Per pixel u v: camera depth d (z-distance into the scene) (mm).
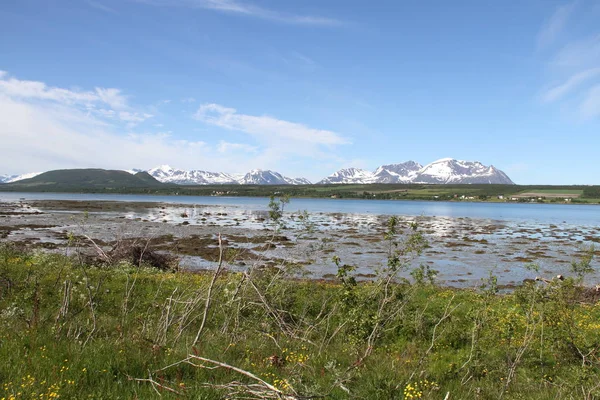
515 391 7090
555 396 6742
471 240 47281
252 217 74875
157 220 63750
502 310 11781
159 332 8039
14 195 192875
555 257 35844
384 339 9953
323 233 50375
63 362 6039
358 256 33625
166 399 5137
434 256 35812
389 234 10164
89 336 7160
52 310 9648
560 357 8531
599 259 35375
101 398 5109
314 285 14492
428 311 12297
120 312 10406
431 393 6387
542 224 74750
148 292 12984
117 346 6895
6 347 6441
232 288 10375
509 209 144125
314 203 175250
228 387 5414
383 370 7141
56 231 43156
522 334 9945
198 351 7008
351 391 6098
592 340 9336
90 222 54656
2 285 11727
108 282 13438
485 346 9398
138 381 5586
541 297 9125
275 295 11562
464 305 13188
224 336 8539
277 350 8156
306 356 7660
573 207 169000
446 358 9008
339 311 10656
